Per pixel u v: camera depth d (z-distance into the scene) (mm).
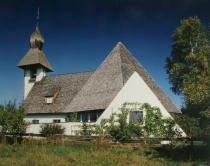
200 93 13234
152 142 18984
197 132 22906
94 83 30266
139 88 24266
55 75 39938
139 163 12547
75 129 24969
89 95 29016
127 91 24172
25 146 18109
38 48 44281
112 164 12383
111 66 30250
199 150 15398
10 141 20781
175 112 28484
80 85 34562
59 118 31938
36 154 14469
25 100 37562
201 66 35000
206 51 35000
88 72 36531
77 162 12805
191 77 37406
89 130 23750
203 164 12461
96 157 14008
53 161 12789
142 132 21406
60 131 24688
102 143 17766
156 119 22594
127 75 28078
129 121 22750
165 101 28875
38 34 44688
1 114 19688
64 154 14969
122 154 14766
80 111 27844
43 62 42375
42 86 38969
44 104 34656
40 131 25547
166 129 20062
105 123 23312
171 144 16266
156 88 30281
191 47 40125
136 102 23672
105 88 27750
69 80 36938
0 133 20406
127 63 30250
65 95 34219
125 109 23328
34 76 43156
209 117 13039
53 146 18328
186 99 19219
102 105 25516
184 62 41594
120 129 20156
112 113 23688
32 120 34062
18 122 20031
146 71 32594
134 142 18516
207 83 13703
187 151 15391
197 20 39469
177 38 41188
